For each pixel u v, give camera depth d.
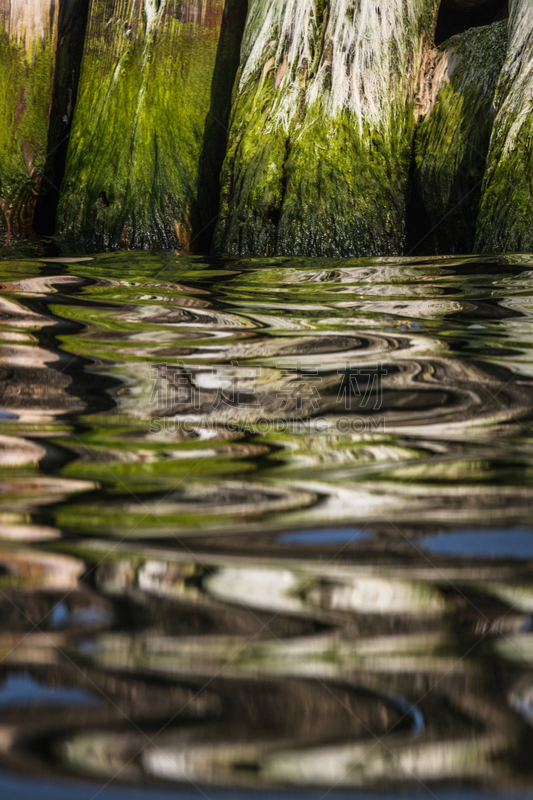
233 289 3.06
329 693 0.57
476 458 1.20
